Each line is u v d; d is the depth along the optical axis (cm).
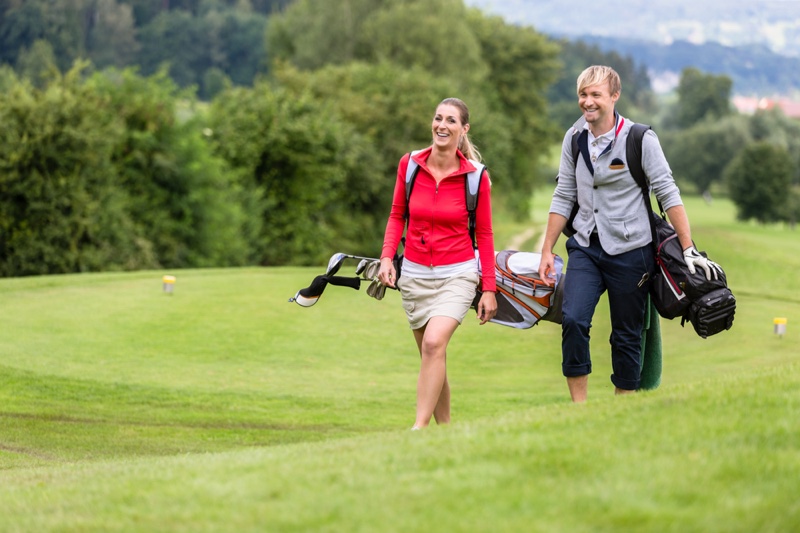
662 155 1076
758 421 809
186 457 1105
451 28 11300
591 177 1093
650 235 1089
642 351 1174
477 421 986
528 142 12962
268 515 677
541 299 1166
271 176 7781
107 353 2303
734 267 7969
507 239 9212
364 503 685
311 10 12038
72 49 16875
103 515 738
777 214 16812
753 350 2414
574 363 1094
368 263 1167
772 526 607
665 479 689
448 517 643
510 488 694
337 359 2342
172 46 19212
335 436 1675
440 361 1090
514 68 13088
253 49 19738
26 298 2964
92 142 5812
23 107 5703
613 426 849
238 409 1884
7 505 843
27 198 5756
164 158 6506
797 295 3306
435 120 1096
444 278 1113
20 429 1698
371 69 9769
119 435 1673
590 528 614
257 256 7638
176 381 2081
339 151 8038
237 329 2600
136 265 6294
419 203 1109
